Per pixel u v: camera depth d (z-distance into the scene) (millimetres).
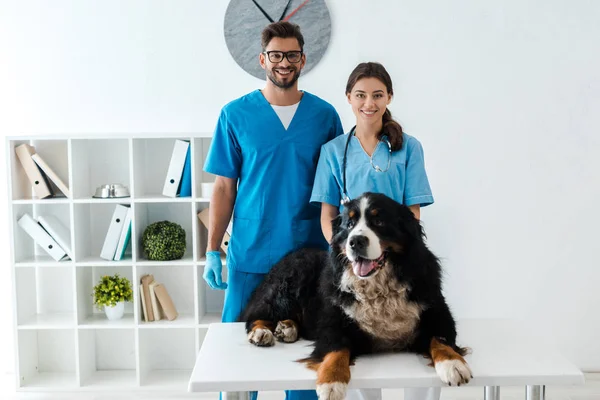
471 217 3479
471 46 3391
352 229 1687
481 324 2041
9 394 3277
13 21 3391
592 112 3422
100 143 3475
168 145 3484
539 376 1575
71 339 3570
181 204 3533
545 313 3527
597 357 3529
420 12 3367
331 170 2203
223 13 3379
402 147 2125
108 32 3398
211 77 3418
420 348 1721
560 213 3475
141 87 3430
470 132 3436
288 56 2277
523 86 3412
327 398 1475
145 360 3426
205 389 1563
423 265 1714
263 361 1707
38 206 3506
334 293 1744
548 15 3373
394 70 3404
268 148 2363
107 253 3326
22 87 3428
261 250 2396
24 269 3357
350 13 3365
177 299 3586
